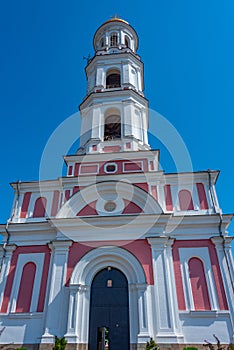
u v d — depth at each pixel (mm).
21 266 15727
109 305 13969
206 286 14227
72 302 13727
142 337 12570
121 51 24609
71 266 14859
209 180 17484
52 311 13688
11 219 17281
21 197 18312
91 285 14594
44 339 12922
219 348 11844
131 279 14445
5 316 14320
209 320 13320
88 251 15219
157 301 13500
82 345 12852
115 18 27219
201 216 15781
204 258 14883
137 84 23500
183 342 12781
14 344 13469
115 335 13148
